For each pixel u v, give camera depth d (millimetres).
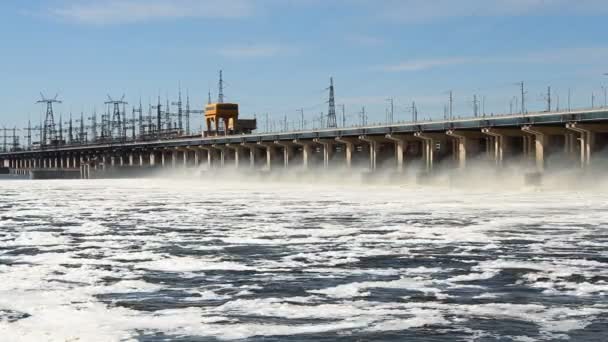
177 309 22422
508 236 40219
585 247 35312
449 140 126438
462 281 26578
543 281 26375
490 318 20797
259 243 38594
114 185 144500
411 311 21766
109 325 20406
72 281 27469
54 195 98875
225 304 23062
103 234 44188
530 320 20500
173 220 53844
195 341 18688
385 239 39625
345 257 32906
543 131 100375
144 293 25031
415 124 121062
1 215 60375
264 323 20500
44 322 20797
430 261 31391
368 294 24391
